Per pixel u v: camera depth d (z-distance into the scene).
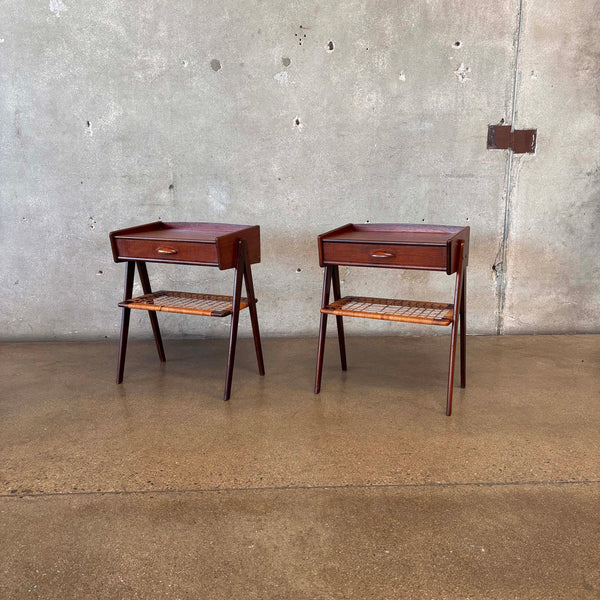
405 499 2.16
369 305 3.25
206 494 2.21
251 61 3.82
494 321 4.25
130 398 3.17
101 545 1.92
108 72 3.82
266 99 3.87
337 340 4.21
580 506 2.11
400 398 3.14
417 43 3.80
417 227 3.29
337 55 3.81
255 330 3.43
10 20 3.74
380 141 3.93
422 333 4.28
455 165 3.98
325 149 3.95
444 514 2.07
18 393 3.24
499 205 4.04
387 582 1.74
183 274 4.14
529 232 4.09
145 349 4.03
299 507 2.12
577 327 4.25
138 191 4.00
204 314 3.07
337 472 2.36
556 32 3.79
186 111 3.89
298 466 2.41
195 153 3.95
